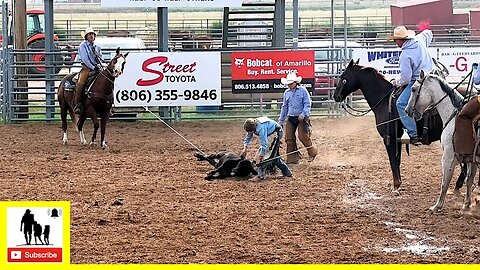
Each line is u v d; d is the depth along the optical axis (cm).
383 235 1038
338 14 7825
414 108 1209
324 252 947
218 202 1243
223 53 2305
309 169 1548
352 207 1209
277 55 2275
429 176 1470
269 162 1434
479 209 1159
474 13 4456
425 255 938
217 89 2281
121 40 2909
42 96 3002
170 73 2264
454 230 1065
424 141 1258
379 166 1581
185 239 1012
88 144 1934
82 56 1850
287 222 1108
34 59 3438
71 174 1508
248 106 2442
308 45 2912
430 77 1194
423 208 1202
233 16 4844
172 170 1548
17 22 2408
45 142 1975
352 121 2292
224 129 2181
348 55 2322
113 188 1360
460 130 1113
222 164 1445
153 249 964
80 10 8312
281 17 2519
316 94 2444
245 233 1043
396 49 2305
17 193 1316
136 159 1694
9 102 2352
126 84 2262
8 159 1698
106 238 1018
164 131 2166
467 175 1148
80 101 1855
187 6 2306
